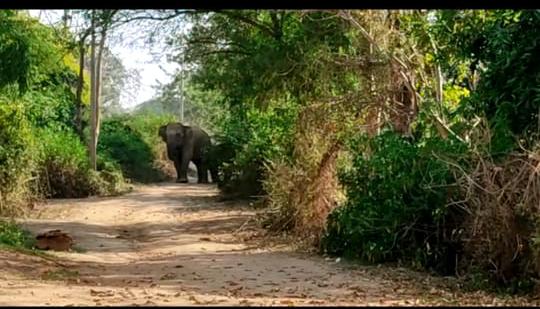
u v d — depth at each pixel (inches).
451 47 535.2
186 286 413.4
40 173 1061.8
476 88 531.8
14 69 745.6
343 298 371.9
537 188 385.4
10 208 830.5
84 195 1233.4
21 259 500.1
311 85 645.9
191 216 888.9
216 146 1338.6
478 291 404.5
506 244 402.9
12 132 847.1
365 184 539.2
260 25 753.0
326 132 617.0
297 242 640.4
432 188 469.7
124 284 419.5
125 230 772.0
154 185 1574.8
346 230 542.0
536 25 460.8
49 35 791.1
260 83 719.7
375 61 573.0
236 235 702.5
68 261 525.0
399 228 504.4
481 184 409.7
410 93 577.9
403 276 461.1
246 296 376.5
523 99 460.8
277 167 699.4
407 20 559.2
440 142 480.1
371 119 587.8
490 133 442.0
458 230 459.8
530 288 391.9
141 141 1861.5
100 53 1402.6
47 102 1242.6
